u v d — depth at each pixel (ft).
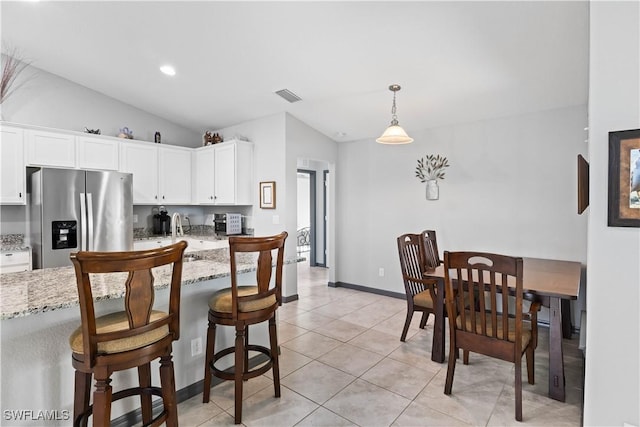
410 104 12.40
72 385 5.69
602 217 4.73
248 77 11.79
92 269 4.43
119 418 6.36
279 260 7.27
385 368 8.91
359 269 17.06
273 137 15.14
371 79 10.87
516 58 8.98
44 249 11.43
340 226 17.74
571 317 11.21
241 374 6.63
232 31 9.23
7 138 11.58
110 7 8.95
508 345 6.95
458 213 13.82
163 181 16.03
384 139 10.32
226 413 6.93
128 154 14.82
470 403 7.36
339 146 17.67
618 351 4.65
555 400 7.45
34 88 13.05
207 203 16.66
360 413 6.98
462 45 8.65
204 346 7.76
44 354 5.43
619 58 4.59
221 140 17.04
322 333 11.33
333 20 8.24
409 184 15.20
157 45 10.44
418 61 9.57
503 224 12.75
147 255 4.78
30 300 5.05
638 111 4.50
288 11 8.11
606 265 4.70
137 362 4.94
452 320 7.61
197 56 10.78
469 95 11.34
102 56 11.66
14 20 9.80
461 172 13.73
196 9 8.54
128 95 14.65
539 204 12.00
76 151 13.25
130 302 4.78
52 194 11.59
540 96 10.96
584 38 7.93
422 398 7.54
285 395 7.61
